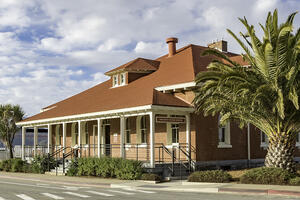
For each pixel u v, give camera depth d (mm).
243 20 15688
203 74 17328
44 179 21656
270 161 17125
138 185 17578
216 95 17391
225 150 23469
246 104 16781
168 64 27844
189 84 21734
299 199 11977
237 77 15961
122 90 27172
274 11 15609
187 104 22125
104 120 29062
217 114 23359
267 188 14242
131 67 28438
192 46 28562
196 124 22000
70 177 22562
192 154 21828
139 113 21188
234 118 18891
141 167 20375
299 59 16188
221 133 23797
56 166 25000
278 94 15195
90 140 30234
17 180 22406
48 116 29234
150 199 12648
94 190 16156
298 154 29453
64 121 27406
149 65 28922
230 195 13477
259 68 16328
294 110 16359
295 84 16094
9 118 38438
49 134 29531
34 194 14648
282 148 16859
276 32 15680
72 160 24281
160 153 23812
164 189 16266
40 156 27234
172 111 21359
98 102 26547
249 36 16344
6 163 29500
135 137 25500
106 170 21203
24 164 28594
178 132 23094
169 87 22938
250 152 25141
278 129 16875
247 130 25078
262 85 15438
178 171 20750
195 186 16141
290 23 15695
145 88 24344
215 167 22609
